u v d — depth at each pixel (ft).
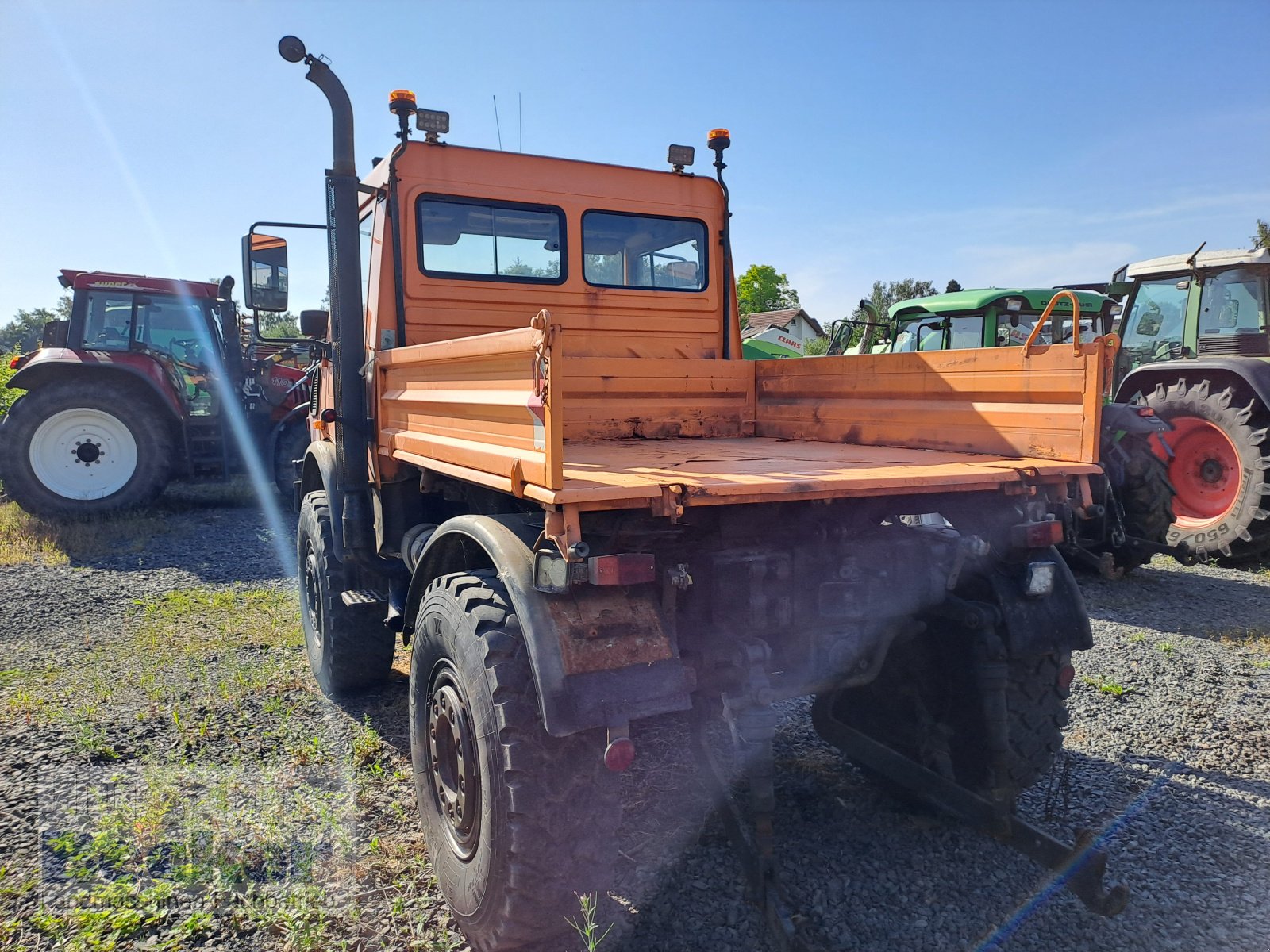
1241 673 15.21
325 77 12.73
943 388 11.03
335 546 13.76
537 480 6.98
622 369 13.47
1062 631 9.15
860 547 9.14
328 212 13.28
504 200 13.73
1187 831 10.11
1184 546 23.03
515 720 7.28
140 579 22.63
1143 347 27.94
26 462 30.04
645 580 7.13
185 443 32.76
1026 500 8.79
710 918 8.53
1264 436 21.59
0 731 12.78
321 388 16.28
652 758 11.87
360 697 14.34
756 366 14.76
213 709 13.66
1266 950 8.04
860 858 9.58
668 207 14.99
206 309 33.83
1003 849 9.78
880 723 11.09
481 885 7.63
